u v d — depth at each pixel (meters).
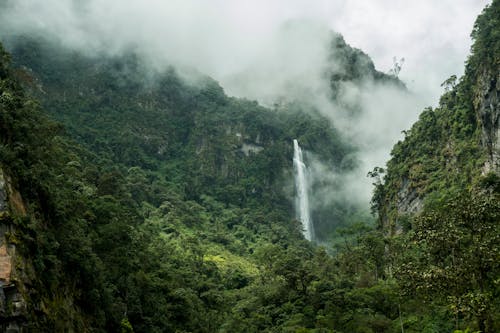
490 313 26.22
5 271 22.81
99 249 41.84
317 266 69.50
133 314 40.53
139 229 63.69
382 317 44.59
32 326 23.20
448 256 30.16
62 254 30.03
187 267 67.19
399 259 50.25
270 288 58.38
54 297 26.92
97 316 32.59
